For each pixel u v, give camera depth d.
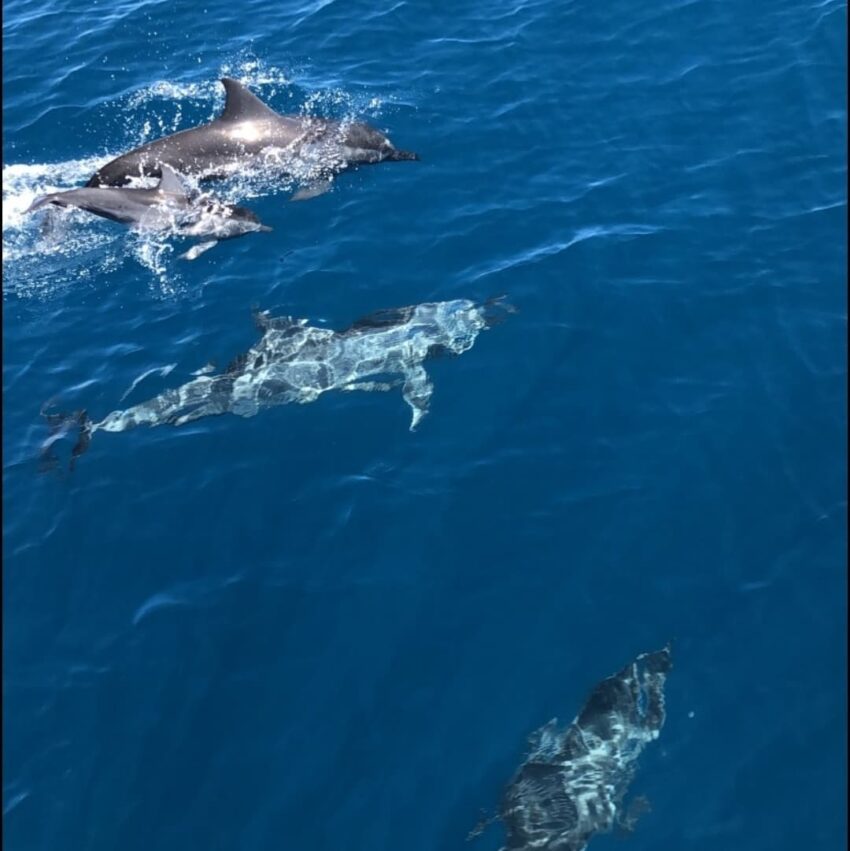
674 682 11.88
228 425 15.24
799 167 18.88
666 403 14.98
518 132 20.41
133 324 17.20
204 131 20.69
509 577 13.07
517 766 11.22
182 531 13.89
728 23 22.41
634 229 17.94
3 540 13.91
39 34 24.78
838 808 10.71
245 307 17.20
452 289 17.06
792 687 11.74
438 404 15.23
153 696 12.14
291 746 11.58
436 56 22.75
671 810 10.74
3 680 12.38
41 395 16.03
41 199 18.80
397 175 19.64
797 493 13.72
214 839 10.86
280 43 23.75
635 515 13.63
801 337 15.76
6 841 10.93
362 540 13.57
